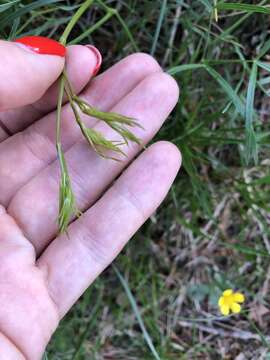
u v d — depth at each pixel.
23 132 0.13
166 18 0.14
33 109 0.13
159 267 0.17
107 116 0.10
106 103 0.13
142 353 0.16
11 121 0.13
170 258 0.17
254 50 0.15
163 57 0.15
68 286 0.12
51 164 0.12
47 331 0.11
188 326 0.17
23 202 0.12
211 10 0.12
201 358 0.16
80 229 0.12
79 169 0.12
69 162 0.12
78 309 0.16
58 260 0.12
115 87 0.13
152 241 0.16
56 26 0.14
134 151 0.12
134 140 0.11
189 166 0.14
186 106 0.15
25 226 0.12
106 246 0.12
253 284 0.16
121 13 0.15
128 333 0.16
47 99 0.12
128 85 0.13
